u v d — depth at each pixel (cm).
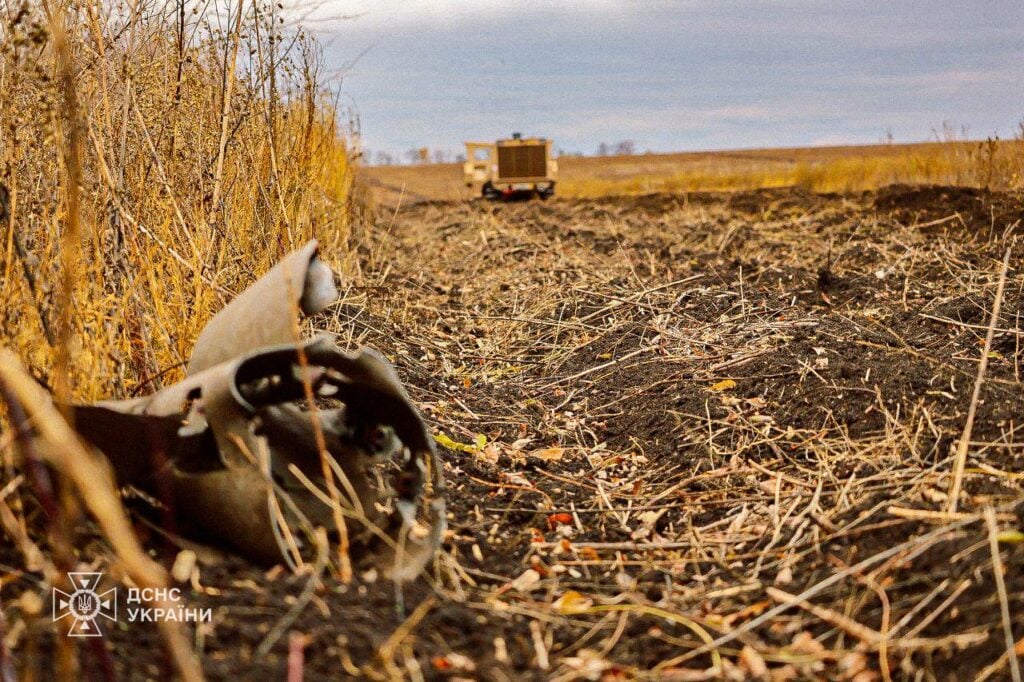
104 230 378
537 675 263
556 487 427
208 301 416
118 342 373
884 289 715
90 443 291
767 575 334
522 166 2847
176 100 450
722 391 511
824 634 285
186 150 468
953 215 1051
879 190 1526
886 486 373
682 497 413
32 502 293
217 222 476
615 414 515
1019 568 275
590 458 466
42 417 166
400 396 315
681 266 866
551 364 621
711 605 315
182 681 232
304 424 332
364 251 1014
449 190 4019
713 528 382
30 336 311
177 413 284
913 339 564
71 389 320
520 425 504
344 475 322
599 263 920
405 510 330
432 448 325
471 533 366
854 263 847
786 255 916
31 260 319
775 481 407
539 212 1770
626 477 443
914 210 1146
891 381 466
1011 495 332
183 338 395
